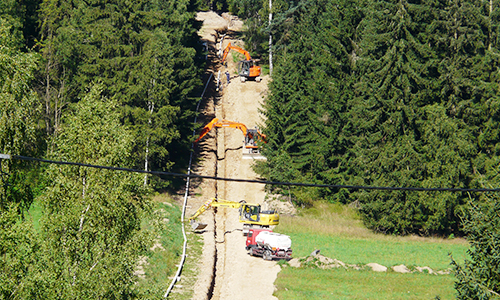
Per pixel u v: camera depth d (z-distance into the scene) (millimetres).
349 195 56500
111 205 24469
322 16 69875
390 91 54719
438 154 51312
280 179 55250
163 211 48281
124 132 26438
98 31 52719
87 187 24719
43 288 22031
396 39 54906
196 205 52219
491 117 54969
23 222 22953
